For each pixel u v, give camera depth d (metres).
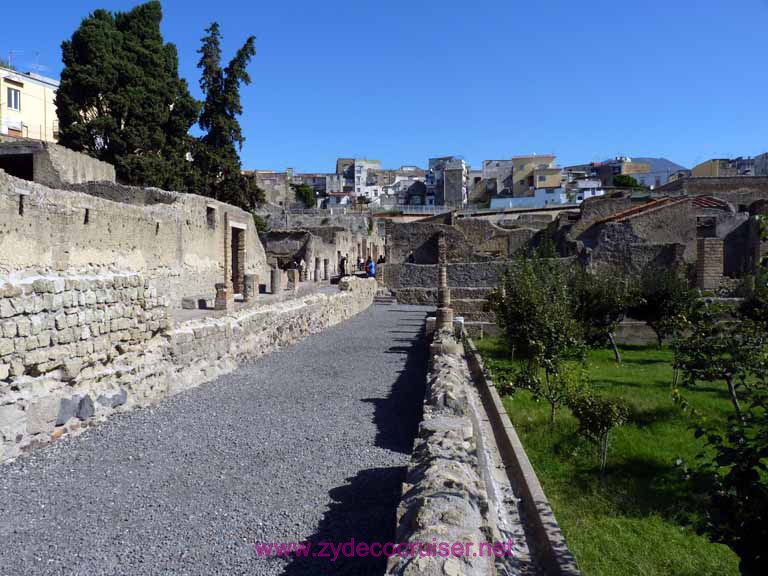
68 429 7.12
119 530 4.79
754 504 3.45
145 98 35.38
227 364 11.77
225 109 41.78
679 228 35.03
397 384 10.81
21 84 46.59
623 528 6.04
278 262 43.59
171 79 38.03
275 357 13.83
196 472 6.14
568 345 11.26
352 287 25.44
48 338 6.94
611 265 34.41
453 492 3.96
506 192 101.62
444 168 107.50
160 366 9.30
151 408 8.66
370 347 15.64
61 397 7.05
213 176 40.69
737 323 9.50
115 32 35.34
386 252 45.38
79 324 7.52
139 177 34.16
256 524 4.95
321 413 8.63
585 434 8.13
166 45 38.88
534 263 17.39
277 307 15.83
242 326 12.64
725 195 48.78
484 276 36.12
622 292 18.16
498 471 6.42
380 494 5.62
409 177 129.62
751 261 32.06
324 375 11.60
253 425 7.93
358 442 7.27
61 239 15.96
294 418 8.33
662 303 19.70
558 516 6.30
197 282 24.66
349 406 9.08
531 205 85.19
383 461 6.58
